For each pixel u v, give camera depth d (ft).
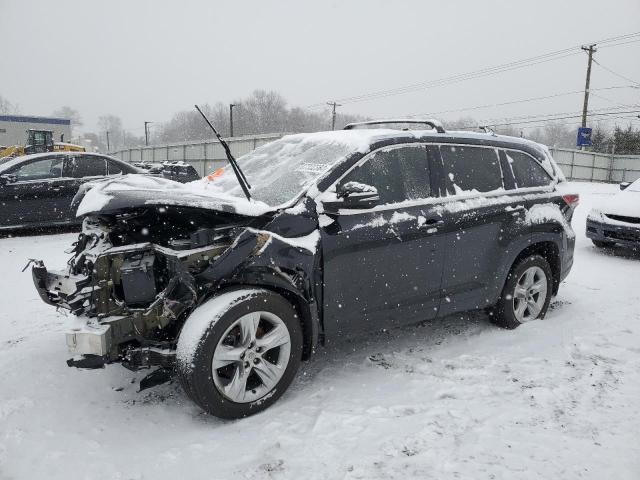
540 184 15.17
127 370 11.75
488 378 11.31
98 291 9.14
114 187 10.90
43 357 12.40
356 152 11.36
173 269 9.36
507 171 14.33
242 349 9.54
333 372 11.71
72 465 8.38
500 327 14.48
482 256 13.16
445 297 12.60
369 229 11.00
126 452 8.77
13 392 10.74
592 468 8.11
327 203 10.40
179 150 148.87
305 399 10.43
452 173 12.94
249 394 9.75
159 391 10.91
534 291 14.85
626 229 24.35
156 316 9.29
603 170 156.46
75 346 8.79
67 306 10.89
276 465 8.28
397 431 9.18
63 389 10.90
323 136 13.12
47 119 213.46
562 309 16.30
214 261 9.43
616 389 10.77
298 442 8.87
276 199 11.12
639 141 160.56
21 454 8.66
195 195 10.26
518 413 9.80
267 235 9.82
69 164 29.22
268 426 9.40
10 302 16.93
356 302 11.05
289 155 13.03
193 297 9.41
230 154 10.46
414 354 12.67
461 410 9.91
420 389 10.80
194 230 11.46
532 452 8.53
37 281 10.93
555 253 15.24
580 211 40.57
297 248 10.04
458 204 12.69
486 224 13.10
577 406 10.06
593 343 13.29
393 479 7.89
